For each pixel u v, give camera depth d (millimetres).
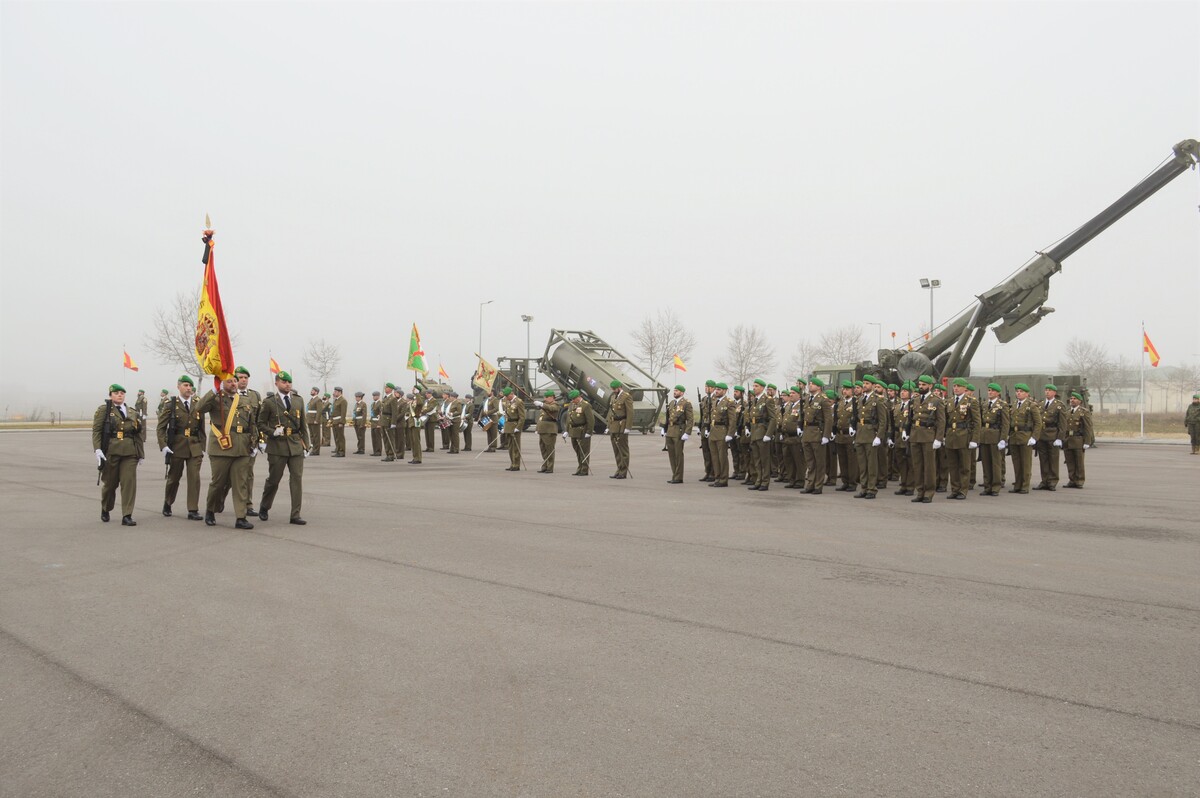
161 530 10820
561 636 6086
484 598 7199
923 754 4105
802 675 5250
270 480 11508
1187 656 5621
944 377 26750
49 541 9984
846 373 28500
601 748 4180
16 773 3941
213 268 11492
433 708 4715
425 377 40281
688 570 8344
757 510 13000
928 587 7613
